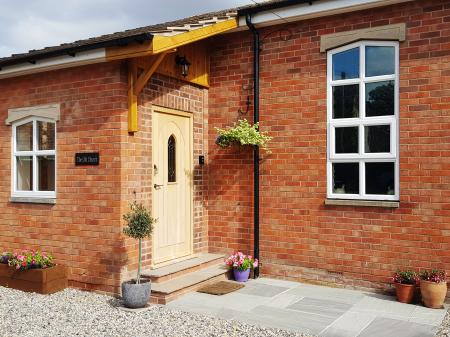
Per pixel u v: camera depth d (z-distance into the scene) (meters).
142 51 6.45
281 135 8.02
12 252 8.09
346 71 7.50
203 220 8.73
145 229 6.43
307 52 7.80
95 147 7.31
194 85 8.56
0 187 8.48
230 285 7.52
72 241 7.54
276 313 6.21
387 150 7.18
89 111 7.38
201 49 8.59
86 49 6.80
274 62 8.10
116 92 7.10
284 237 7.96
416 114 6.93
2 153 8.50
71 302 6.77
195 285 7.23
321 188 7.65
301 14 7.52
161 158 7.87
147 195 7.52
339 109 7.55
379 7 7.19
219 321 5.91
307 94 7.79
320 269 7.64
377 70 7.27
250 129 7.81
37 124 8.12
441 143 6.75
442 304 6.52
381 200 7.18
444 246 6.72
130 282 6.60
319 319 5.98
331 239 7.55
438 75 6.79
